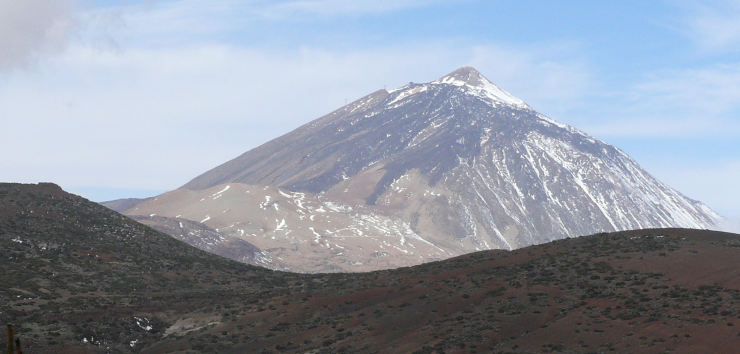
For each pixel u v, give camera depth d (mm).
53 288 114500
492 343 83812
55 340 93062
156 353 94812
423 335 88812
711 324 76062
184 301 115375
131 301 114188
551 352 78188
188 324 103875
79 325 98750
